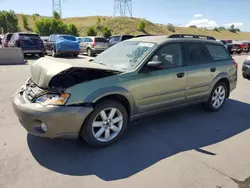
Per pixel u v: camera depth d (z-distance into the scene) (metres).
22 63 12.86
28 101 3.18
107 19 74.56
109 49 4.71
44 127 3.03
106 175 2.80
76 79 3.42
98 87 3.25
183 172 2.88
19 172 2.79
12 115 4.57
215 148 3.52
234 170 2.96
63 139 3.62
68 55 17.31
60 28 53.28
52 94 3.08
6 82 7.60
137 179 2.73
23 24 66.62
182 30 88.44
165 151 3.38
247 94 6.95
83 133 3.27
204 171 2.92
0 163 2.95
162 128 4.19
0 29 56.78
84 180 2.69
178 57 4.27
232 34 102.31
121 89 3.41
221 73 5.01
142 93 3.71
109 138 3.49
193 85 4.48
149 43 4.09
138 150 3.39
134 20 71.00
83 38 20.50
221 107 5.35
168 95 4.10
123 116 3.57
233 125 4.44
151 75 3.77
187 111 5.16
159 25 83.75
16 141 3.52
